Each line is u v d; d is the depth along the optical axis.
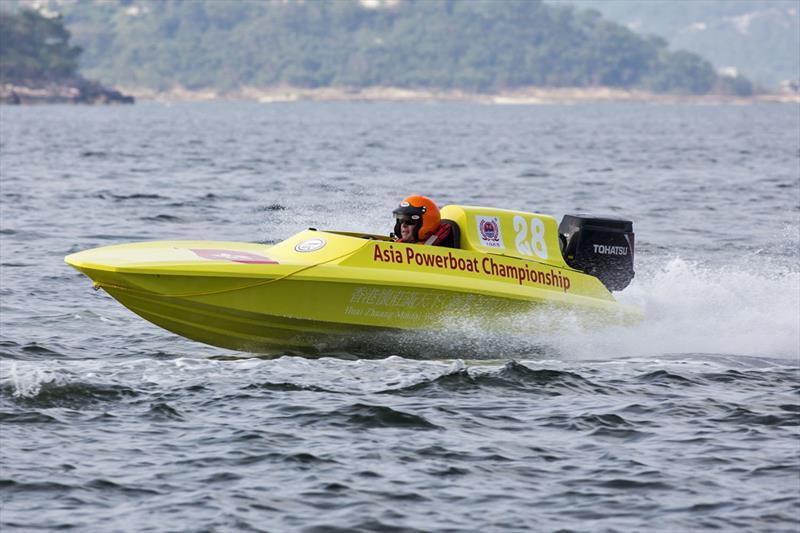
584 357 39.34
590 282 40.41
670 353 39.94
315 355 37.19
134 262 34.53
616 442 28.75
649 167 134.50
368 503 24.61
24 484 25.14
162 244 37.53
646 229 74.06
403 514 24.12
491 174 120.25
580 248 40.62
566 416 30.72
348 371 35.03
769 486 25.92
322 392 32.31
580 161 146.12
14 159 134.00
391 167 130.38
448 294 37.06
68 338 39.16
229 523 23.50
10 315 42.34
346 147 179.12
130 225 70.44
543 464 27.09
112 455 26.97
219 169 123.00
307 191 97.25
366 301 36.25
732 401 32.69
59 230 66.75
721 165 139.38
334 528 23.41
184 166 127.06
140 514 23.88
